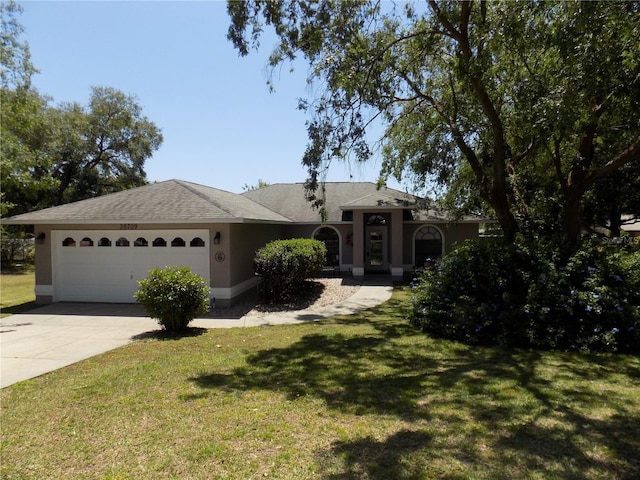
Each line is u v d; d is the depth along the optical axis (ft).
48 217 42.04
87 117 105.40
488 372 20.92
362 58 30.53
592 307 25.21
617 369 21.12
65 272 44.39
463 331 28.17
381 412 16.08
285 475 11.74
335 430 14.57
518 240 31.19
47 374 21.56
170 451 13.24
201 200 44.04
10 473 12.07
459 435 14.01
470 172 46.62
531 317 26.61
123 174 115.55
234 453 13.05
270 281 43.78
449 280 30.99
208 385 19.49
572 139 36.09
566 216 33.68
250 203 64.69
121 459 12.80
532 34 25.41
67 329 32.81
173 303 30.55
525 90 27.89
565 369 21.20
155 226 42.52
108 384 19.71
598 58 22.89
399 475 11.60
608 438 13.64
